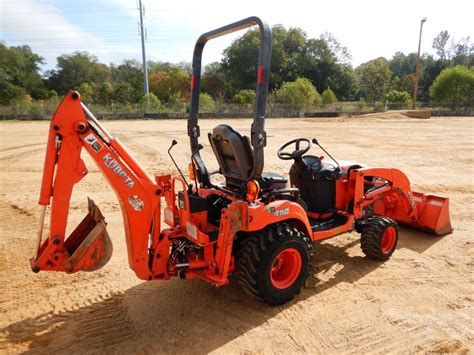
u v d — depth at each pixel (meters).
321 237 3.95
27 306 3.48
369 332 3.12
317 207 4.41
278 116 29.67
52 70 63.03
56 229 2.91
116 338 3.03
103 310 3.42
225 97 47.81
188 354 2.85
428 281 3.98
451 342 2.98
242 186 3.31
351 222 4.29
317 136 15.97
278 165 9.97
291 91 34.81
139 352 2.86
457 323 3.24
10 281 3.94
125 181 2.99
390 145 13.36
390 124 22.09
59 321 3.25
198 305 3.51
